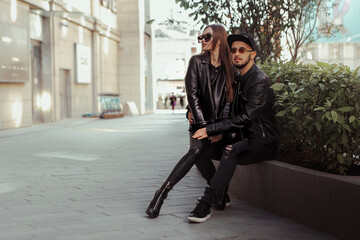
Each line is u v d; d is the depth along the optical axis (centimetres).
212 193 417
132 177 663
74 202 504
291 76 475
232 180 521
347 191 346
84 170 738
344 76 399
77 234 380
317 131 419
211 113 439
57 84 2228
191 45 5334
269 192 443
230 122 420
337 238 358
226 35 445
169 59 5362
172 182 431
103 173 704
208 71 440
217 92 439
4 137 1405
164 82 5381
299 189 399
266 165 445
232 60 441
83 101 2689
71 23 2464
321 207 374
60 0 2223
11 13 1781
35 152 1001
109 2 3159
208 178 466
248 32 742
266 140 437
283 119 481
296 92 423
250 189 478
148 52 3869
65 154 958
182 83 5369
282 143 500
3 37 1702
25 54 1881
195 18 738
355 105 387
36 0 1964
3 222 423
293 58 721
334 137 392
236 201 492
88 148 1071
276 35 745
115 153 965
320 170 426
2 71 1695
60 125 1980
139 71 3403
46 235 378
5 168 772
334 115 376
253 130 434
